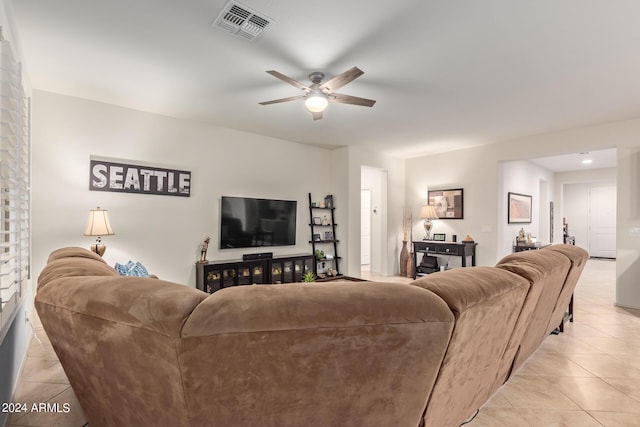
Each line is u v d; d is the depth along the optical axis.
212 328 0.88
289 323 0.92
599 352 2.76
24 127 2.35
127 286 1.04
